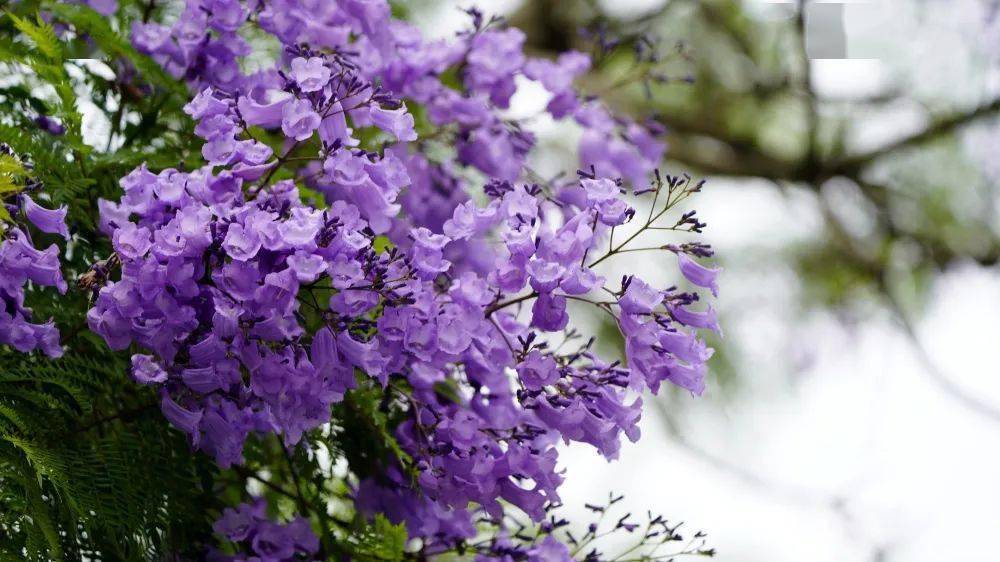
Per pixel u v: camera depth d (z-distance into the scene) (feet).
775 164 16.42
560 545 7.86
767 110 16.74
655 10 15.47
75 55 8.16
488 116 8.41
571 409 7.37
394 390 7.81
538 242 7.32
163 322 7.21
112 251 7.77
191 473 7.66
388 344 7.30
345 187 7.39
